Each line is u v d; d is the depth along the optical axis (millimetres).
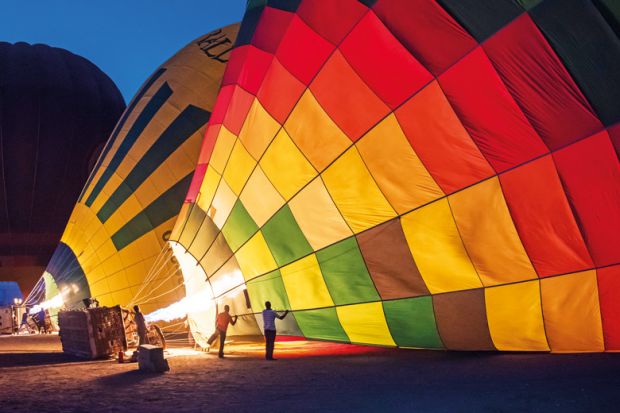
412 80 9367
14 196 28438
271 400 6551
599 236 8562
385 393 6746
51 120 28984
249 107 11445
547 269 8953
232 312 12852
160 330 13945
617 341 8789
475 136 9047
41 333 25750
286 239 11406
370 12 9602
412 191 9727
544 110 8594
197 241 13430
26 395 7320
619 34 8117
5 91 28469
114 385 8055
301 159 10789
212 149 12523
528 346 9398
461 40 8945
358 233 10414
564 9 8320
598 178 8445
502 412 5535
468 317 9609
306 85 10469
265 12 11281
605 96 8266
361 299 10586
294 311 11586
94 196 18281
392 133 9695
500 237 9141
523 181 8883
